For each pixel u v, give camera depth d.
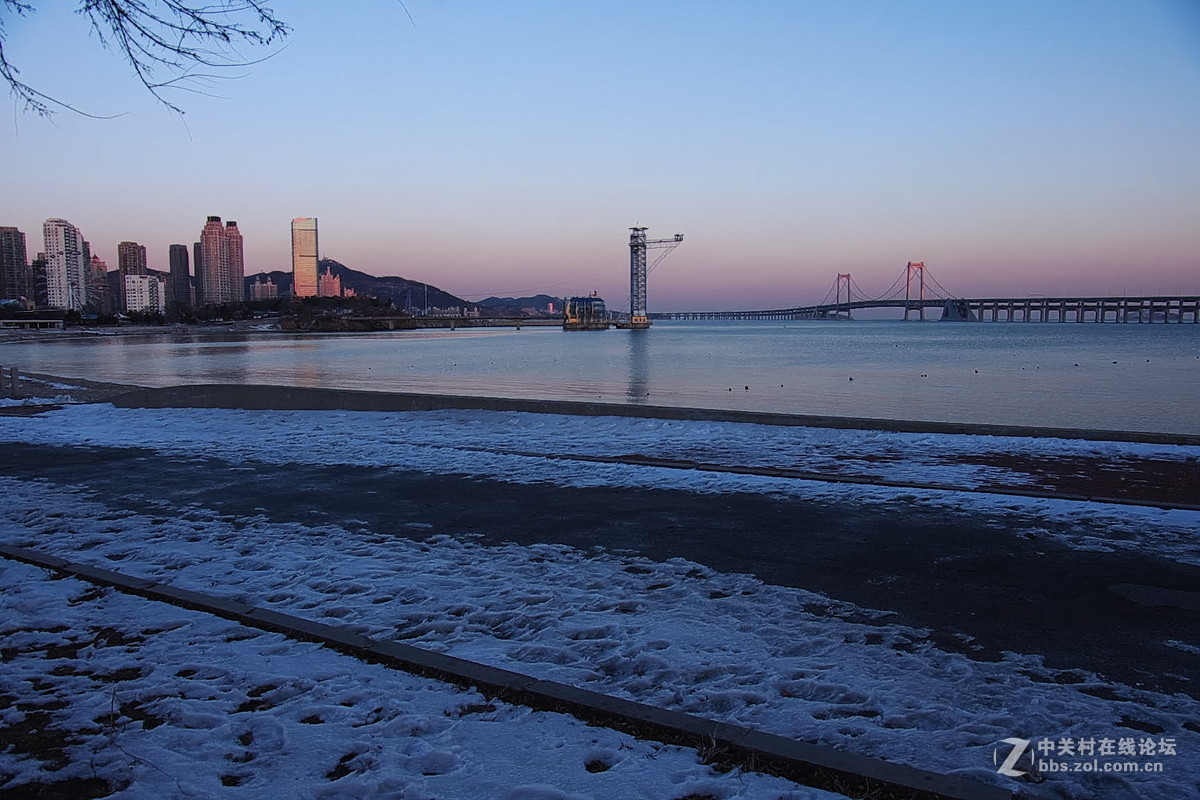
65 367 56.34
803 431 12.88
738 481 8.98
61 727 3.45
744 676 3.92
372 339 152.38
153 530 7.12
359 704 3.65
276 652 4.29
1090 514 7.23
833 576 5.56
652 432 13.10
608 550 6.30
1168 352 77.19
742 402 31.22
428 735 3.35
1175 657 4.14
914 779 2.90
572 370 53.47
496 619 4.81
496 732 3.36
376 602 5.16
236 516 7.67
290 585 5.51
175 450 12.05
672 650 4.26
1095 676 3.91
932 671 3.97
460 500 8.28
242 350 91.56
